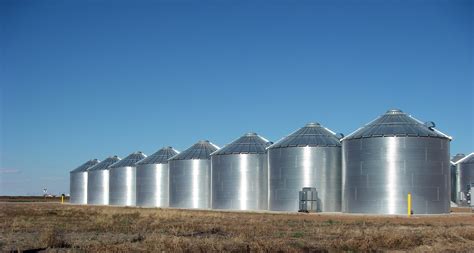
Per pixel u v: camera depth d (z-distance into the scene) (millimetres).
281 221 54844
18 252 30250
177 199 98500
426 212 69000
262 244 32312
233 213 71750
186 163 98062
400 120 72750
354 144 72812
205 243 32406
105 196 128125
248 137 91875
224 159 88875
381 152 70062
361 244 33594
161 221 54656
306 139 81125
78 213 70688
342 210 75188
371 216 65188
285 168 80500
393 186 69125
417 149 69750
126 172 119188
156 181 108938
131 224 50531
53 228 43531
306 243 34500
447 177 72062
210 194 95688
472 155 102500
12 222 52906
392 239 35062
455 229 42906
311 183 79000
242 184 87188
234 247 31750
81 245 33062
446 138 72375
